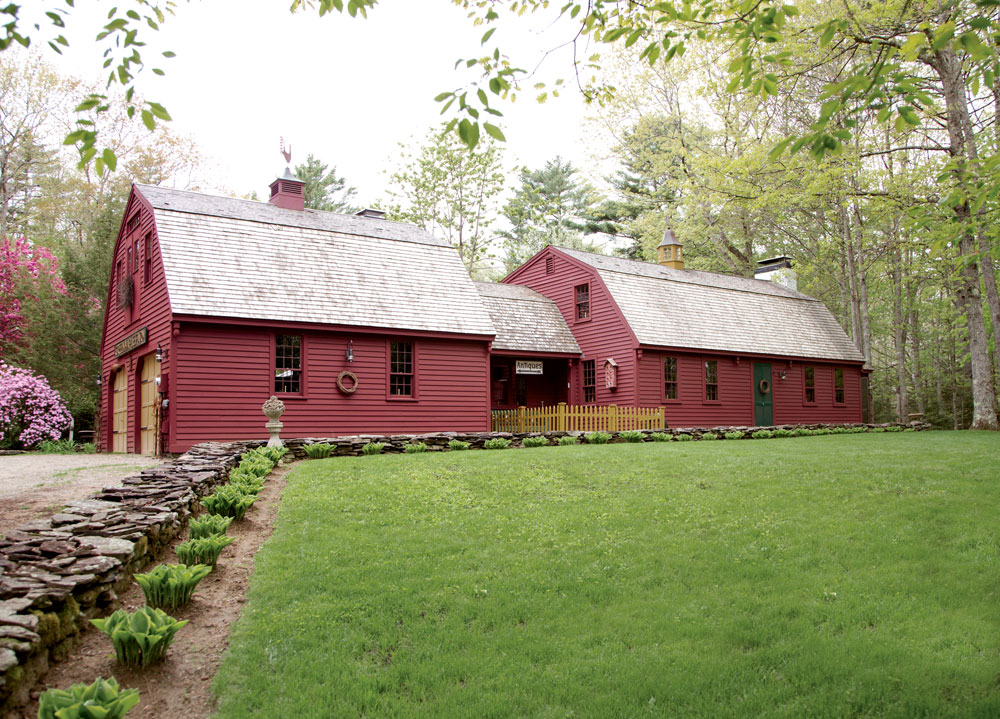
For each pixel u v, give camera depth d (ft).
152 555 20.75
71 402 78.59
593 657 17.28
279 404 44.96
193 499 26.63
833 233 103.35
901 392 100.83
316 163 154.51
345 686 15.52
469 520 27.68
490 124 17.75
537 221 159.84
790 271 111.24
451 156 122.72
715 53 90.12
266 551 23.11
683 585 21.52
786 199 68.39
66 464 45.29
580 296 84.12
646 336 76.23
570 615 19.49
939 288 105.70
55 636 14.37
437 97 17.62
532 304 84.38
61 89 104.68
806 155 65.67
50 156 109.60
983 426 69.00
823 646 17.48
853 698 15.31
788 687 15.88
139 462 47.24
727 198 73.05
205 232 57.47
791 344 91.86
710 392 83.15
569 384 81.56
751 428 68.49
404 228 74.38
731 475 36.24
